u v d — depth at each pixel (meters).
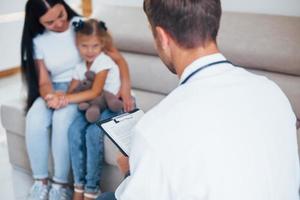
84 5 3.36
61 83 2.09
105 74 1.96
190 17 0.80
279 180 0.79
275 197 0.77
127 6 2.49
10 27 3.82
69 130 1.85
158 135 0.75
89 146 1.81
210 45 0.82
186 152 0.72
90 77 1.97
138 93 2.33
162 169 0.73
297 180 0.87
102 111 1.89
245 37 1.98
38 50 2.03
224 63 0.83
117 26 2.38
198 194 0.72
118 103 1.89
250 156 0.75
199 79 0.80
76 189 1.88
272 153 0.78
